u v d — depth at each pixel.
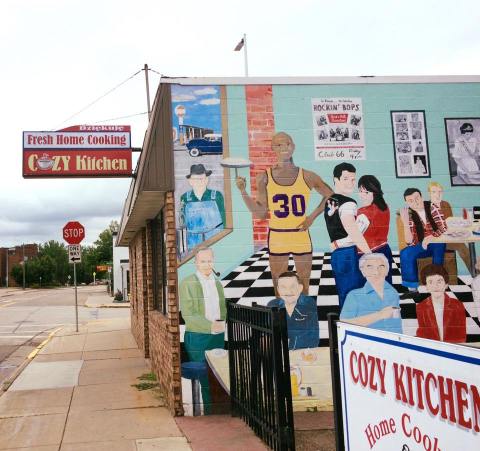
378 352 3.07
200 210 7.43
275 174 7.64
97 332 17.81
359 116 7.91
